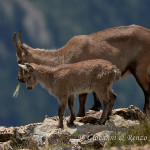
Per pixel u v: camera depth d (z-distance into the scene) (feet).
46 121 120.57
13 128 111.34
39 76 119.96
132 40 134.51
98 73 115.14
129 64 135.03
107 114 119.03
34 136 109.40
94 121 121.29
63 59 134.21
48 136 102.99
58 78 117.50
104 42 134.31
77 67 117.19
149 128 99.09
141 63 134.00
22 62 135.44
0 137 108.27
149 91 133.90
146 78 134.62
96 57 133.08
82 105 134.10
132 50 134.41
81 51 132.77
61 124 114.62
